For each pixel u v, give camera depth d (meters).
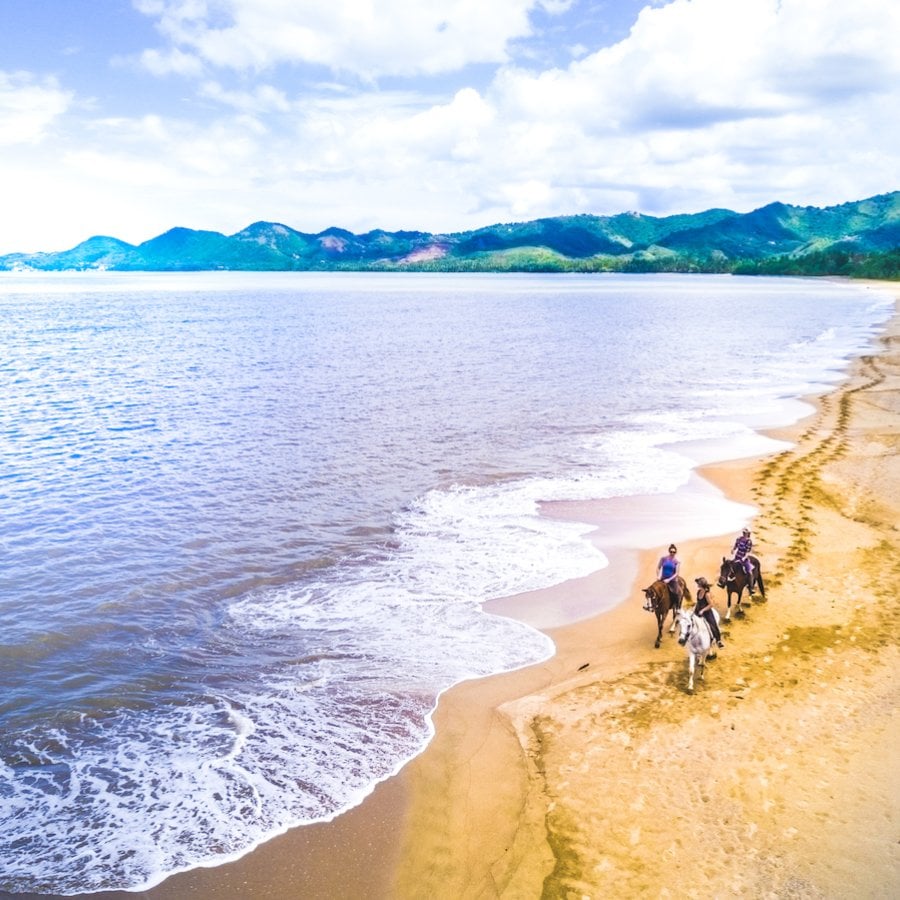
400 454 36.28
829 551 23.44
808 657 17.22
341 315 134.62
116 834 12.12
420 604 20.58
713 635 17.14
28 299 196.38
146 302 181.88
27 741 14.42
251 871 11.36
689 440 39.31
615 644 18.48
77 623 19.11
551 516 27.61
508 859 11.53
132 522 26.48
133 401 49.38
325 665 17.48
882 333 91.62
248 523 26.62
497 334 97.88
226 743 14.55
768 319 116.44
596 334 97.19
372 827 12.30
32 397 50.50
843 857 11.22
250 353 76.88
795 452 35.91
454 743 14.52
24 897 10.84
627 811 12.41
